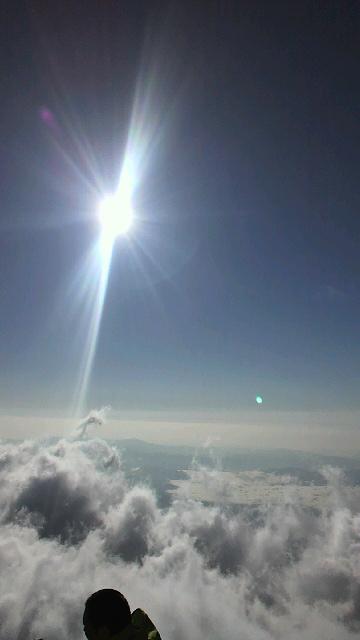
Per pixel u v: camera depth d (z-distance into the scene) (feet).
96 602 16.62
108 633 16.22
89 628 16.49
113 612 16.29
